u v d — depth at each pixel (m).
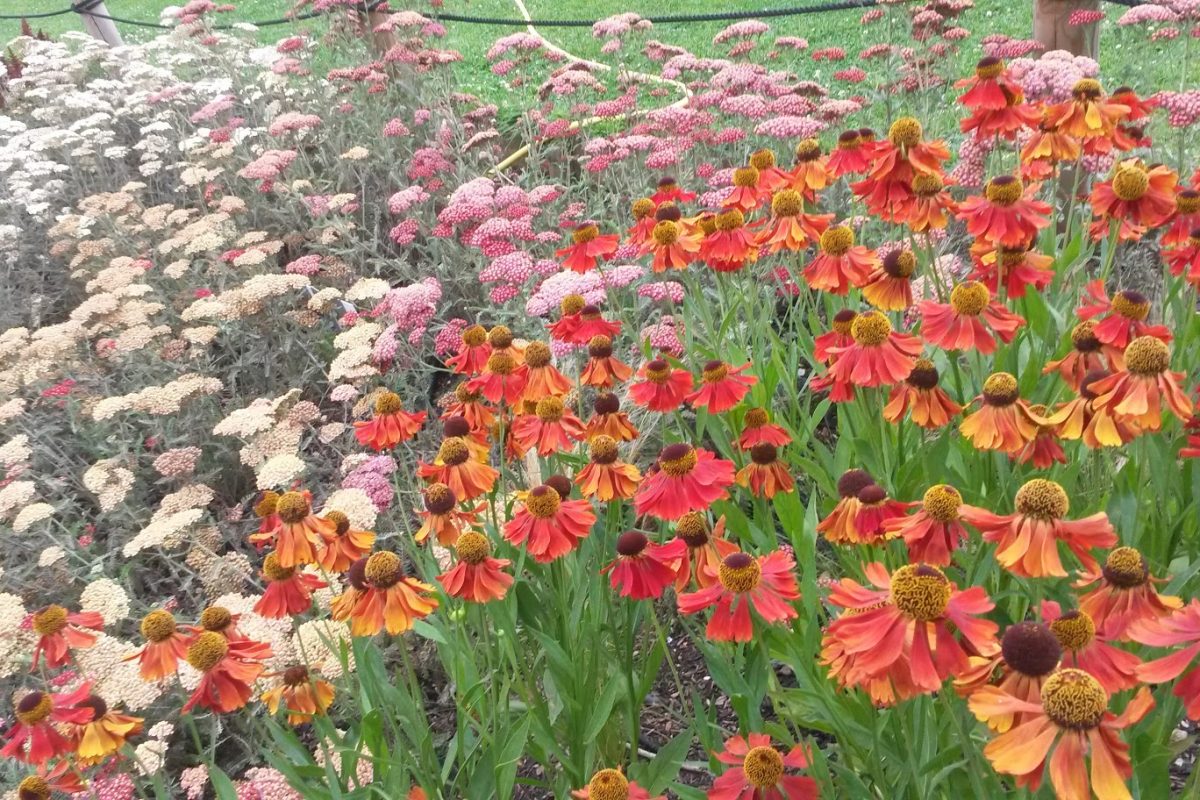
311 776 2.11
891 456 2.38
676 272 4.32
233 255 5.31
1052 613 1.40
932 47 4.79
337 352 5.09
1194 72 5.07
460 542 1.96
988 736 1.65
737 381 2.32
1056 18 4.19
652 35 8.99
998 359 2.51
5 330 5.81
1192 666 1.28
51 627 2.09
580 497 2.63
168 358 4.80
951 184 3.46
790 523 2.19
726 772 1.73
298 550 2.03
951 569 2.14
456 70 8.81
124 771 2.55
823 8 5.18
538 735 2.20
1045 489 1.41
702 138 4.90
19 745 1.89
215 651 1.85
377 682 2.20
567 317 2.69
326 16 7.15
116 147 6.63
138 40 11.73
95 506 4.51
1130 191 2.21
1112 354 1.94
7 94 8.68
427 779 2.06
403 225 5.09
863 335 2.01
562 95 5.75
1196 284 2.23
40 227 6.83
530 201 4.81
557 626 2.38
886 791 1.70
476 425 2.50
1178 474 2.19
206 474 4.41
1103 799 1.06
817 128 4.24
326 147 6.71
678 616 2.87
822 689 1.86
